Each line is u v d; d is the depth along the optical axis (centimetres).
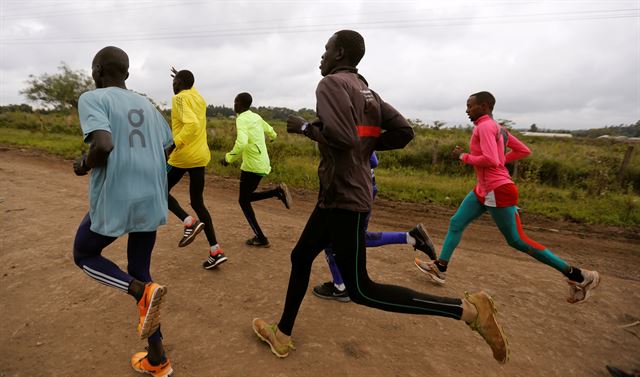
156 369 225
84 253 213
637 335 308
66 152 1298
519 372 255
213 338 270
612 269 465
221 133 1686
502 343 218
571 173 1116
